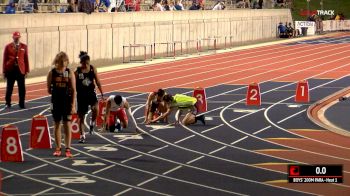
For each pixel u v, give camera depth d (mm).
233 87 35312
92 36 44500
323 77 40594
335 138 21969
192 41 59156
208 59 51875
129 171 17234
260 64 48281
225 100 30625
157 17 53406
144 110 27422
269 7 85125
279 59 52281
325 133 22828
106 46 46312
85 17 43688
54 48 40594
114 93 32344
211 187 15742
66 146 18797
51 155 18953
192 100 24109
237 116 26219
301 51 59969
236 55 55812
